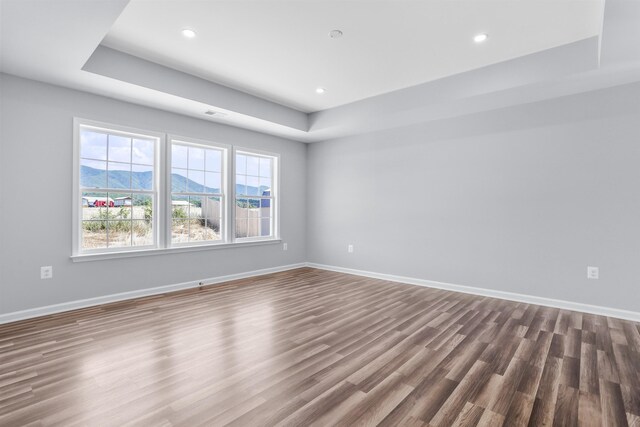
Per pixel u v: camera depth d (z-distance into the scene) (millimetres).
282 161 5766
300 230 6121
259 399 1851
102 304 3645
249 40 3047
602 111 3432
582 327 3027
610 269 3393
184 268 4406
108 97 3699
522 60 3340
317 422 1655
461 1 2459
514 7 2527
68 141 3430
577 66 3043
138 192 4020
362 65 3564
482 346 2594
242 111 4348
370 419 1683
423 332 2889
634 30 2348
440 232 4582
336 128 5113
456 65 3561
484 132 4203
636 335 2838
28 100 3199
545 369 2221
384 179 5156
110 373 2125
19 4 2045
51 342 2605
